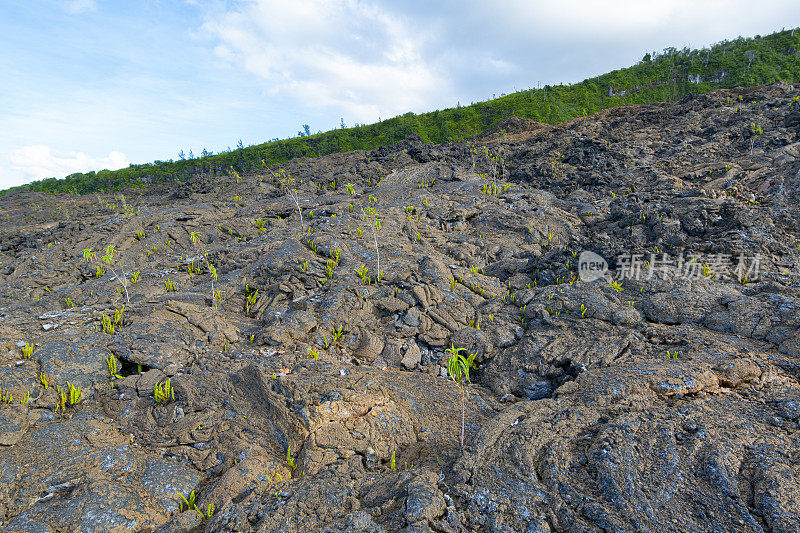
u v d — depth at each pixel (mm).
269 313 10109
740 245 10875
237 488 5250
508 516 4613
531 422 5977
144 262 17109
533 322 9453
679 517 4281
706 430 5242
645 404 6062
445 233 16844
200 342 8383
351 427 6188
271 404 6375
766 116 25406
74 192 60219
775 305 7832
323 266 12164
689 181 20266
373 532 4441
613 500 4562
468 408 7145
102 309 9188
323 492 5059
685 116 31500
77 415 6391
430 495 4773
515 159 33000
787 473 4477
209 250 15555
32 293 14984
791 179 15516
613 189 23156
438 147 38938
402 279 11312
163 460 5773
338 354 8828
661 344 7730
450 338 9375
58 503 4844
